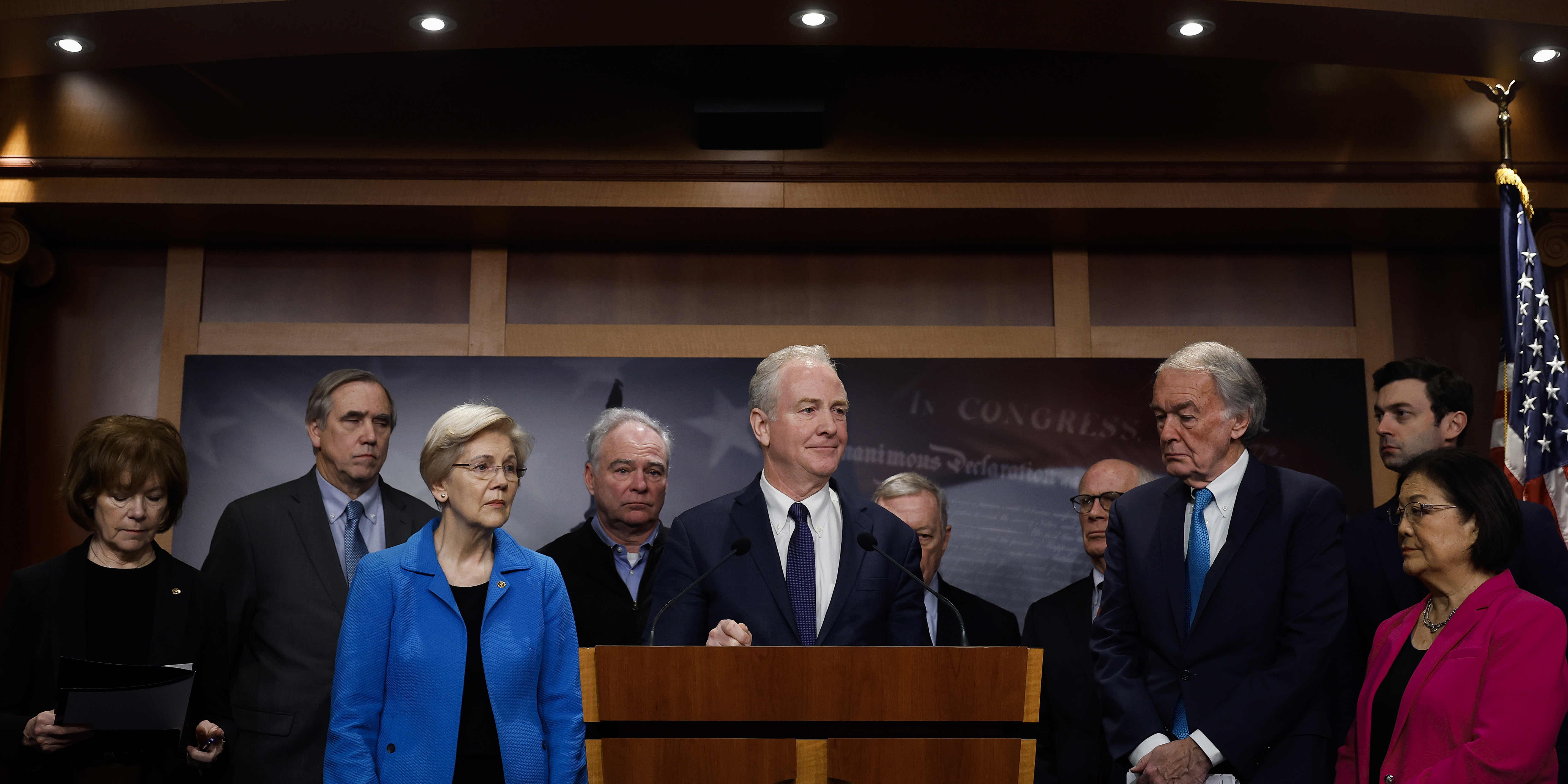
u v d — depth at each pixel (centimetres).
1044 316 479
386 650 235
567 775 233
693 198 447
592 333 472
